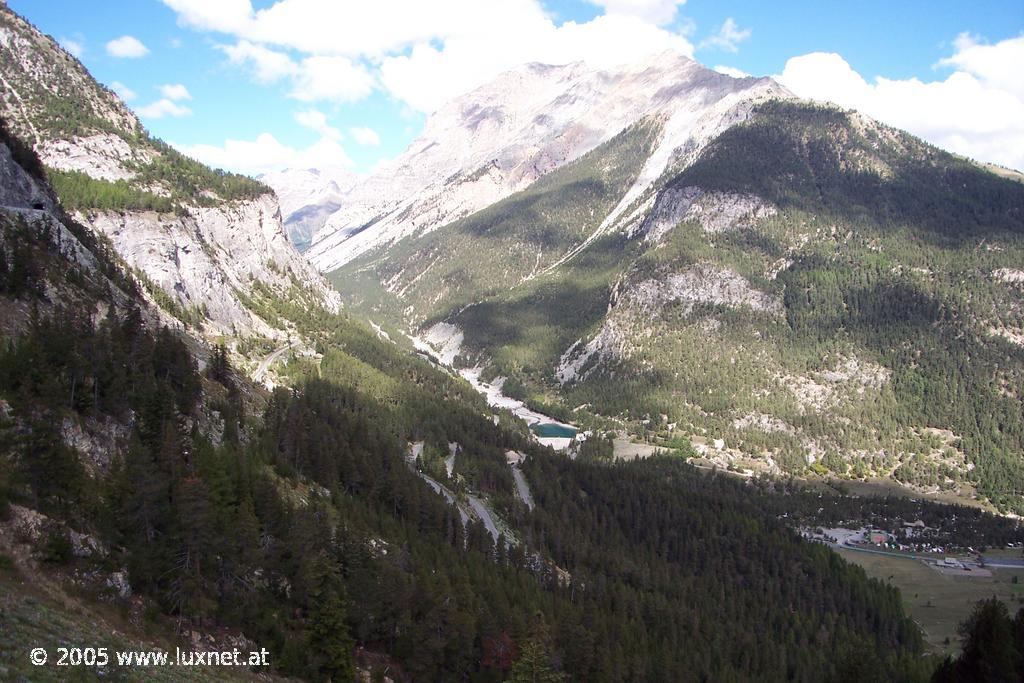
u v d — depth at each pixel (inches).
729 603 5167.3
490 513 5826.8
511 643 3139.8
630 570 5216.5
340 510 3900.1
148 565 2305.6
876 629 5300.2
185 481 2447.1
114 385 3302.2
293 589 2829.7
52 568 2080.5
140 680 1780.3
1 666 1492.4
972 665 3004.4
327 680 2532.0
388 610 2999.5
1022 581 6358.3
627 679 3496.6
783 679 4224.9
